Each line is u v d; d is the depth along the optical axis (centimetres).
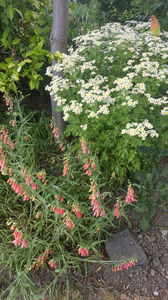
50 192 224
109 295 200
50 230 231
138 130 232
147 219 228
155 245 229
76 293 200
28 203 258
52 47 302
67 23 287
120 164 259
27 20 329
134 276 209
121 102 256
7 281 198
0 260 204
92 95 251
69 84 285
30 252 194
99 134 268
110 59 304
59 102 268
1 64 281
